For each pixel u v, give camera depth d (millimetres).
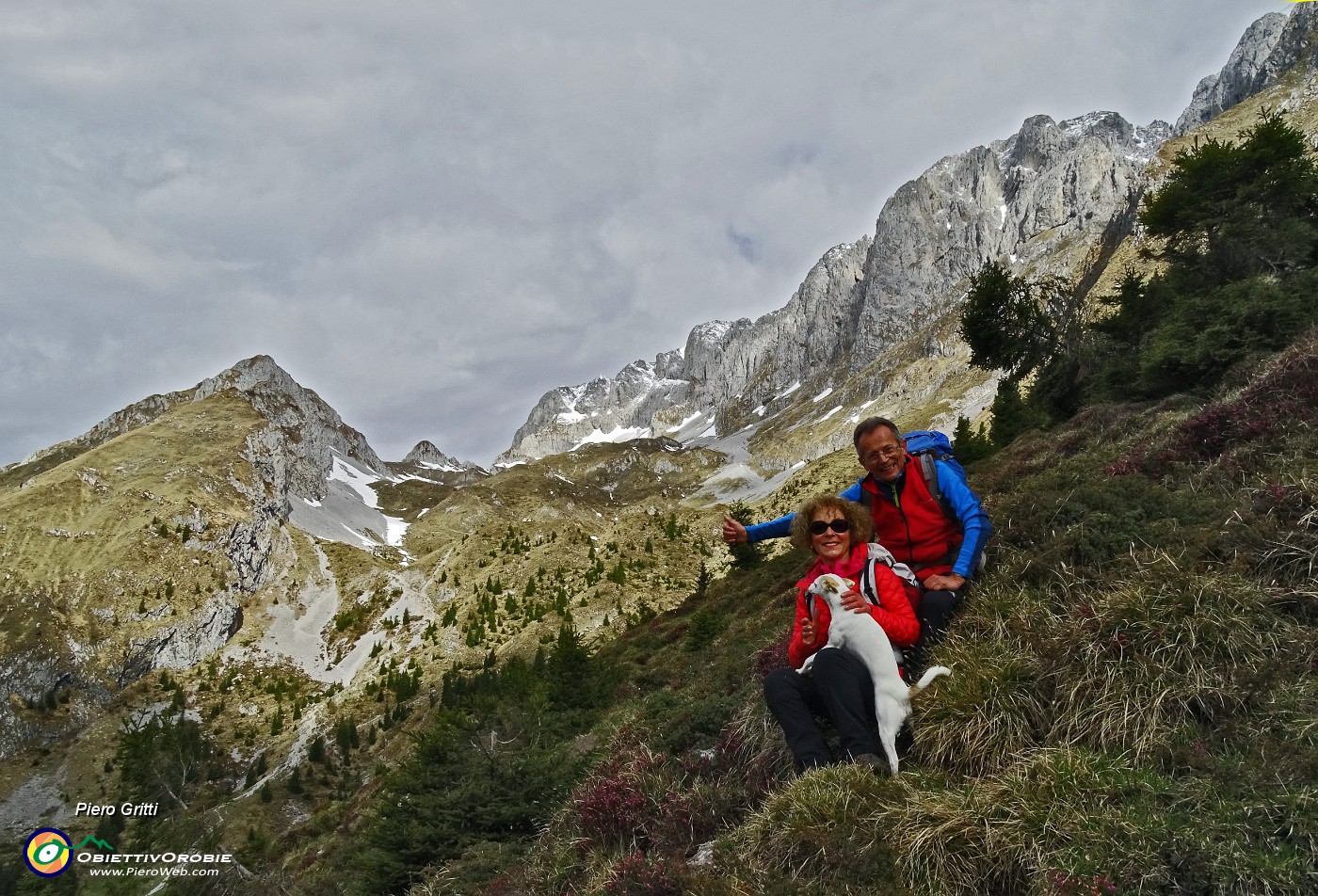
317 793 73688
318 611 158250
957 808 4113
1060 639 4949
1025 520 7031
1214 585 4715
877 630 4980
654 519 164250
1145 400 18438
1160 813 3586
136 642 122375
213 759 96625
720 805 5957
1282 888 2998
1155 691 4273
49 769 97438
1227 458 7246
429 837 15461
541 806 14031
